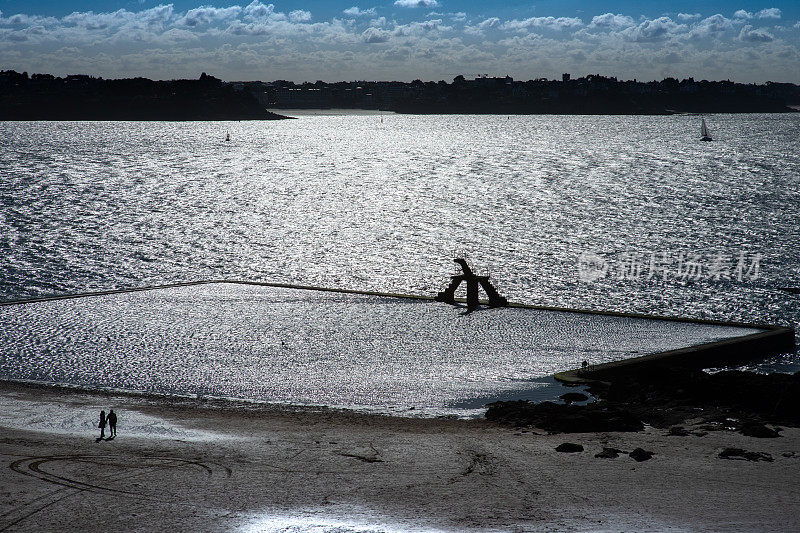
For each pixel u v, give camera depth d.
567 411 36.59
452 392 41.50
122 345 50.53
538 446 31.66
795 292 77.56
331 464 28.86
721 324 57.12
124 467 28.16
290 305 62.69
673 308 72.38
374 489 25.77
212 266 92.94
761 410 37.72
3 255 95.19
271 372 45.06
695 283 81.88
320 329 55.00
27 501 24.17
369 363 46.97
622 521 22.59
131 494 25.05
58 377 43.84
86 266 91.06
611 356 48.41
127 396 40.47
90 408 37.88
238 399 40.16
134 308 61.25
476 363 47.00
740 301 74.56
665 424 35.62
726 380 40.22
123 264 92.81
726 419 36.09
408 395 40.97
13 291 77.94
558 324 56.84
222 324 56.16
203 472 27.66
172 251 101.69
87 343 50.91
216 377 44.06
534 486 26.17
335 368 45.91
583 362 46.03
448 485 26.25
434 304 63.69
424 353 49.19
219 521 22.61
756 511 23.48
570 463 29.05
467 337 53.09
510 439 32.88
